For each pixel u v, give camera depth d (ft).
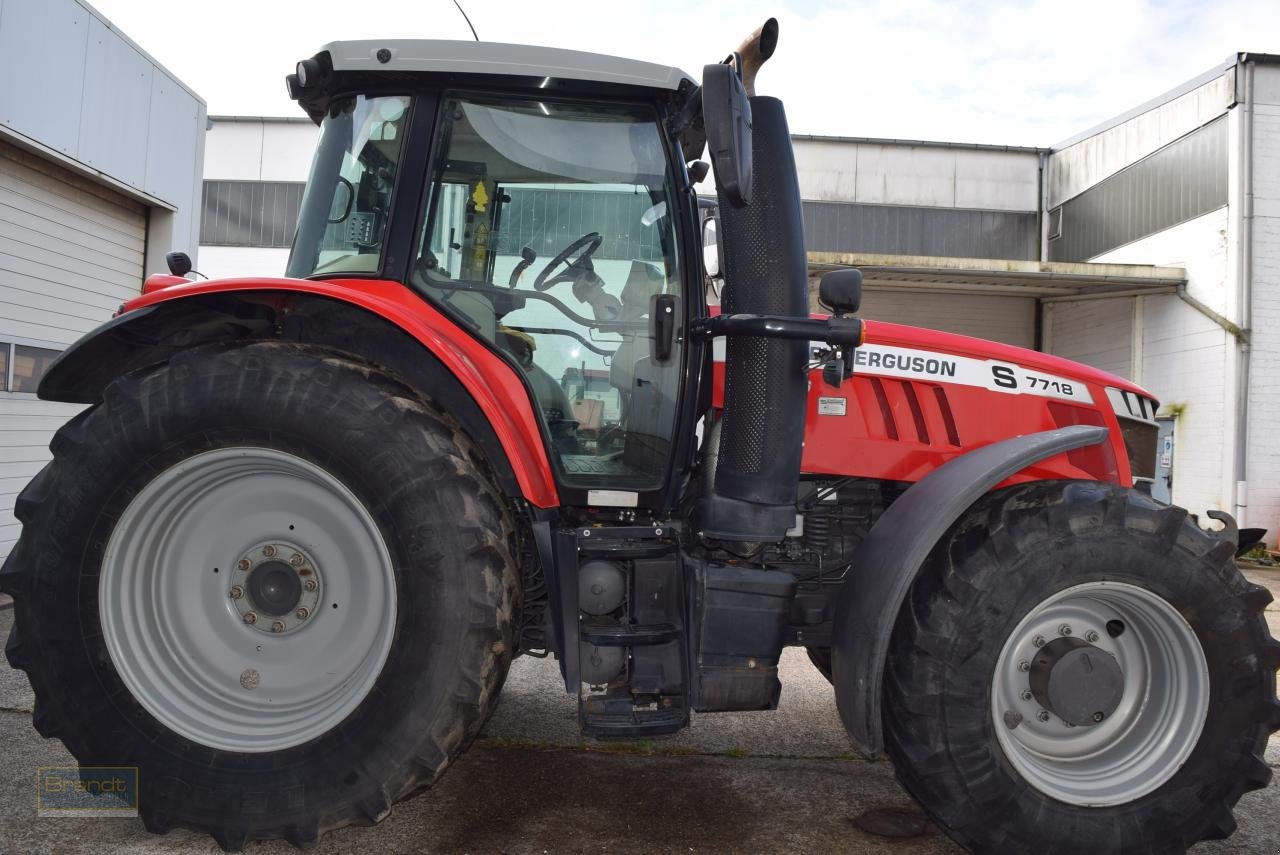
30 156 18.89
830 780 8.93
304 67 7.90
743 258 7.72
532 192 8.14
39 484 7.24
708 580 7.51
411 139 7.98
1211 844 7.75
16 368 18.76
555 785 8.58
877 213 50.65
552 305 8.11
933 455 8.74
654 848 7.28
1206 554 7.27
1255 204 36.19
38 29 18.33
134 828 7.30
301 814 6.74
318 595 7.35
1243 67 36.19
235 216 48.03
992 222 51.21
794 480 7.75
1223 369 37.09
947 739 6.95
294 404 6.95
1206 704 7.25
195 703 7.20
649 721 7.25
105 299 21.71
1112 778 7.32
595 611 7.59
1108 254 45.29
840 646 7.38
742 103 6.67
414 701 6.76
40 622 6.94
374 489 6.89
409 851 7.10
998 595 7.00
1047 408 9.02
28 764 8.46
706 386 8.45
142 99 21.99
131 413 7.03
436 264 8.03
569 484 7.95
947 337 9.05
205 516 7.45
